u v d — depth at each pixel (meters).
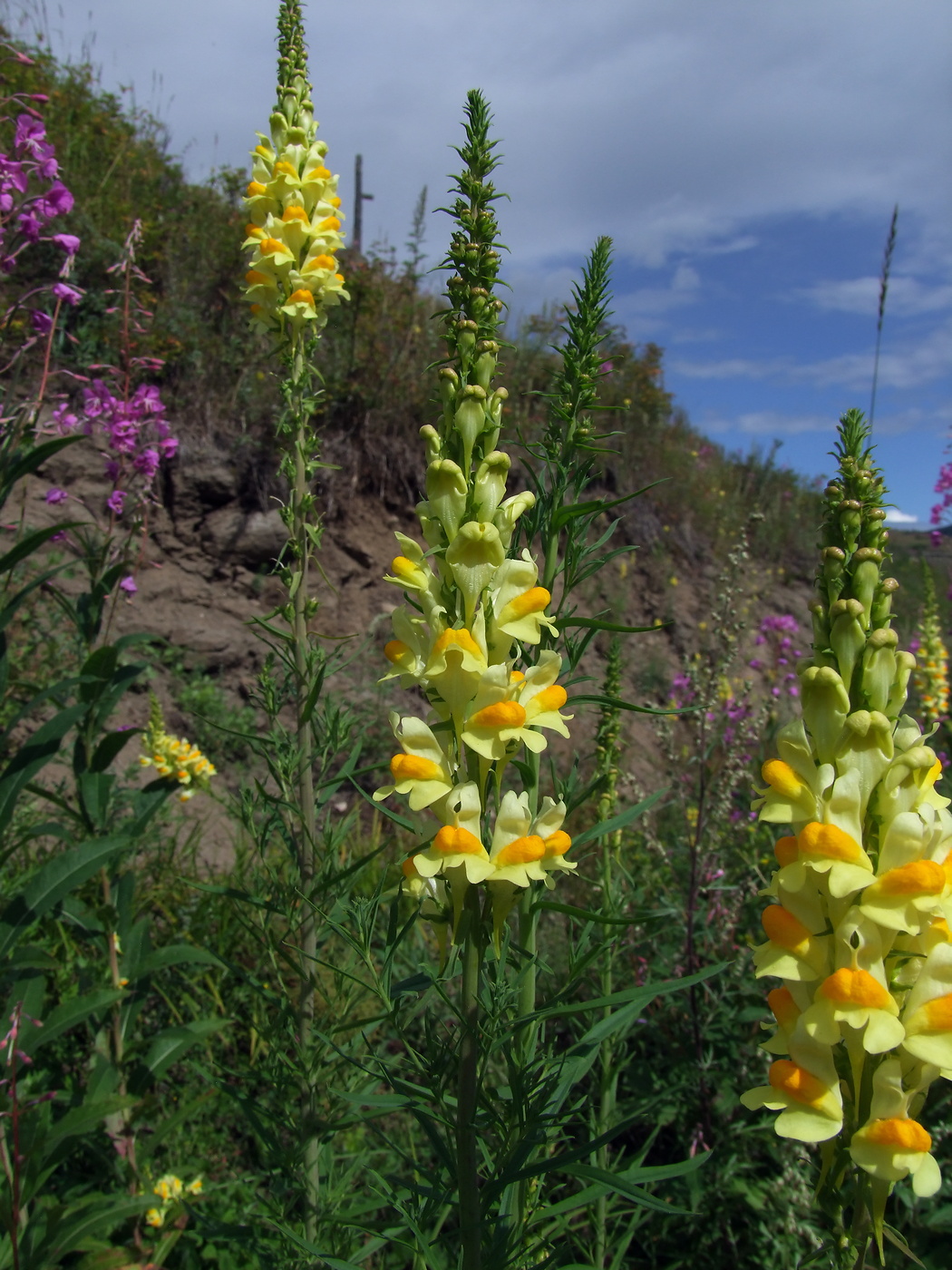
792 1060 1.52
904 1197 3.16
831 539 1.62
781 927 1.54
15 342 6.49
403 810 5.10
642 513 12.00
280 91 3.79
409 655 1.87
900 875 1.44
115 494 3.85
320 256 3.65
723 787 4.66
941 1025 1.44
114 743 3.23
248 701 7.76
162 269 8.59
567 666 2.50
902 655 1.56
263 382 8.43
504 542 1.91
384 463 9.10
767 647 8.88
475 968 1.74
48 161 3.33
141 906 4.62
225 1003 4.41
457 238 1.90
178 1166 3.58
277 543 8.34
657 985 1.82
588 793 2.47
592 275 2.55
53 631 6.46
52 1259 2.61
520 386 10.66
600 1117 2.98
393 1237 1.97
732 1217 3.54
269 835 3.49
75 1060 3.95
